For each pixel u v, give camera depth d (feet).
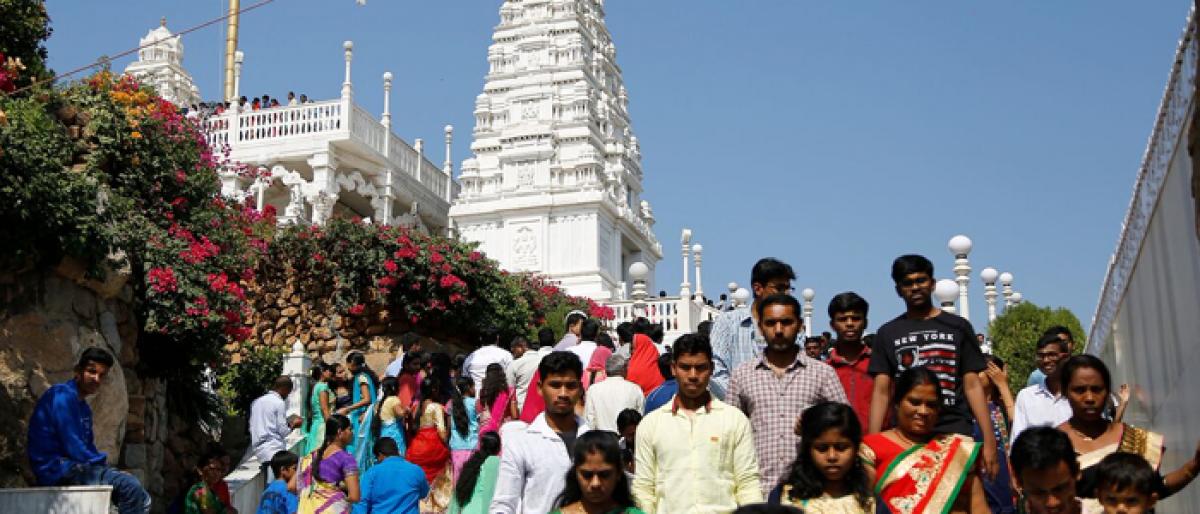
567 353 28.71
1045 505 22.84
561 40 143.33
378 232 74.95
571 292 130.11
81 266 41.29
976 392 27.94
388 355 74.23
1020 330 94.22
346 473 40.75
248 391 66.18
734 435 25.91
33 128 40.42
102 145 48.70
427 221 136.46
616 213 137.28
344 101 116.06
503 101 141.38
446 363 46.73
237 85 120.57
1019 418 33.14
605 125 144.97
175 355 49.52
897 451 24.36
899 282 29.01
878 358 28.81
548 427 28.53
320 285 75.77
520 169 135.54
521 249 133.18
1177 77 34.12
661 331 47.80
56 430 33.47
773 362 28.55
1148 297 41.45
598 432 23.53
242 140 117.50
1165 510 39.58
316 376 58.23
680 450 25.76
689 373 26.04
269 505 43.32
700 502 25.45
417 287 74.13
